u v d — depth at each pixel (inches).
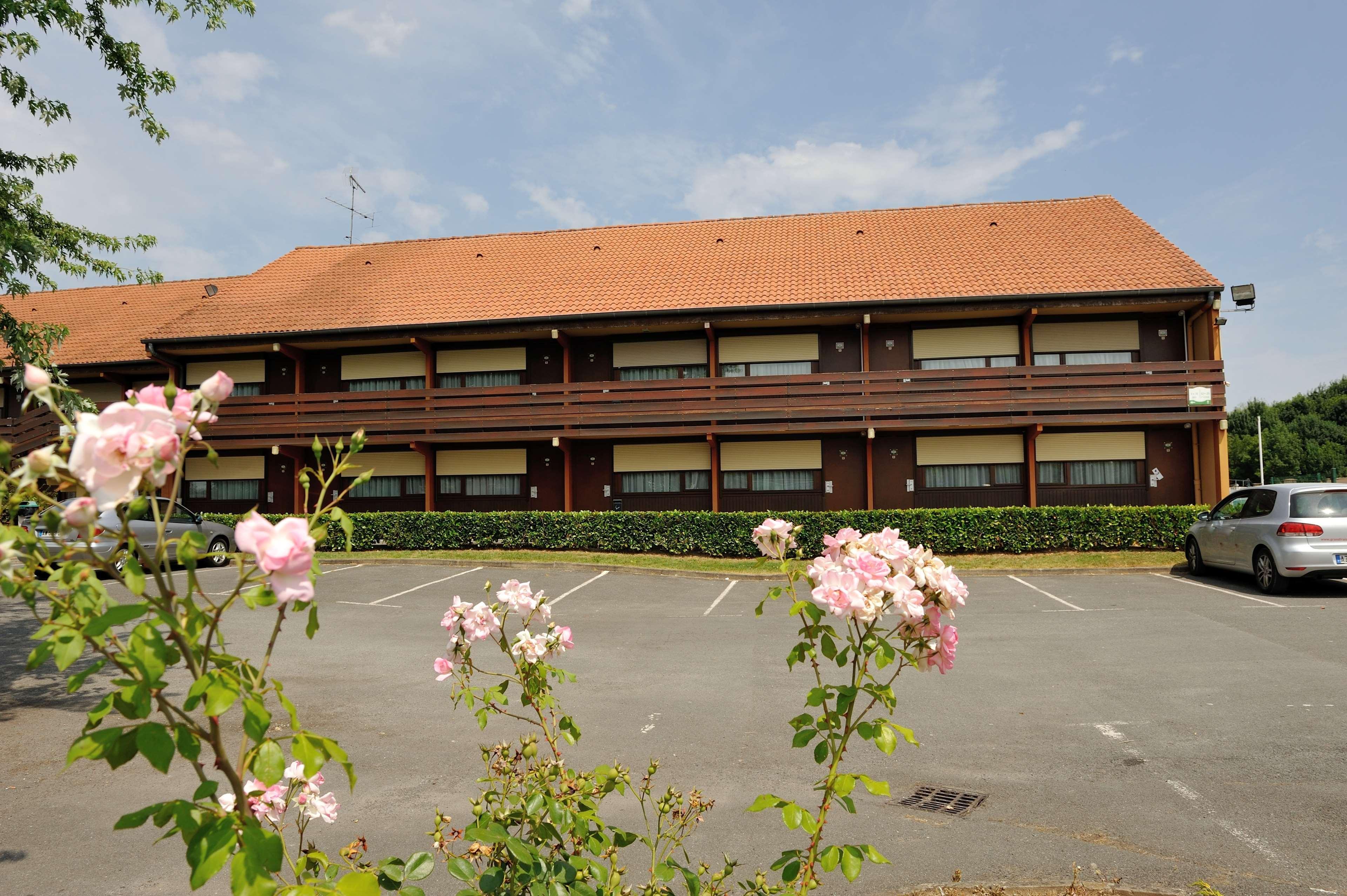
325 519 63.9
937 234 888.3
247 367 884.6
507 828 90.4
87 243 446.6
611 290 836.0
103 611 57.1
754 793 199.9
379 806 195.5
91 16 400.8
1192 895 146.1
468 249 1014.4
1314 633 373.7
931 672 321.4
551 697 111.3
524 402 788.0
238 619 467.2
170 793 208.8
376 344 835.4
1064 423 712.4
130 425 53.3
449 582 621.0
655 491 819.4
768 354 800.9
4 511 61.7
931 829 178.5
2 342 899.4
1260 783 201.6
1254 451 2608.3
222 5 416.8
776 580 620.1
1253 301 698.2
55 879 161.6
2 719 274.2
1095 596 504.1
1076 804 191.0
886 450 783.1
